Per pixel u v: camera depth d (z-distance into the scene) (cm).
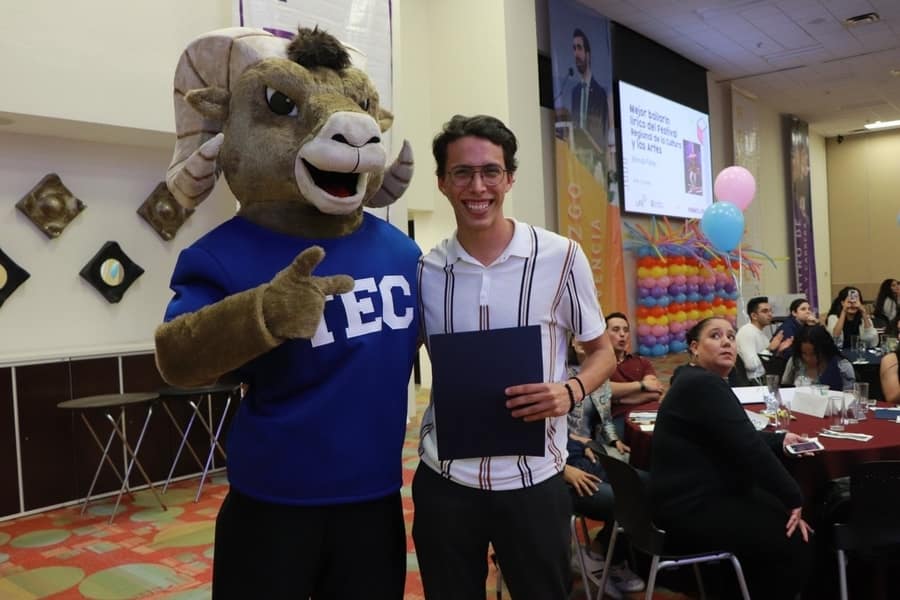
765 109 1348
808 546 221
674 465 229
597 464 295
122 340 462
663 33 943
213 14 471
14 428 389
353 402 146
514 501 149
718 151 1194
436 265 160
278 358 144
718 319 265
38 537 358
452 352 146
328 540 148
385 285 156
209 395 468
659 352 902
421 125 705
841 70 1132
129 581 301
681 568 275
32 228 426
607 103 858
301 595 145
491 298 154
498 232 155
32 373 395
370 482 148
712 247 1008
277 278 128
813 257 1480
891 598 245
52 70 387
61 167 437
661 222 1009
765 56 1052
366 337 149
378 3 543
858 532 218
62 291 437
